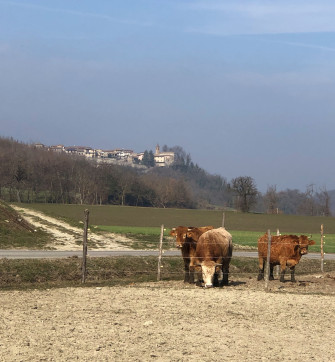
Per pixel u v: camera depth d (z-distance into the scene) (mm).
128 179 164750
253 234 71438
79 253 37000
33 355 12500
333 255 47156
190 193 187125
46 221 54281
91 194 152500
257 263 36375
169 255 37781
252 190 138625
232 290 23969
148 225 83375
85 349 13188
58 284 25344
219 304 20156
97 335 14578
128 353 13039
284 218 108750
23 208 64562
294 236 27594
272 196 153125
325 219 109875
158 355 12992
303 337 15547
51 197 146125
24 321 15984
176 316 17625
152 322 16359
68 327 15391
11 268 26609
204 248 24109
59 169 154000
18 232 44500
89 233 51219
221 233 25031
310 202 162750
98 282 26328
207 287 23828
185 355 13109
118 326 15766
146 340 14320
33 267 27312
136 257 33281
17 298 20500
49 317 16719
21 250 38719
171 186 176250
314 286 26750
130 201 165375
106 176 160875
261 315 18453
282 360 13117
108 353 12938
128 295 21750
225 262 25500
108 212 97688
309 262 38781
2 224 44500
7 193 140500
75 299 20438
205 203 198500
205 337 14961
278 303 20922
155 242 49094
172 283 26266
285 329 16484
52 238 46219
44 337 14141
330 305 21047
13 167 145500
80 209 98438
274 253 27781
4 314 16953
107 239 49031
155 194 170875
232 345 14258
